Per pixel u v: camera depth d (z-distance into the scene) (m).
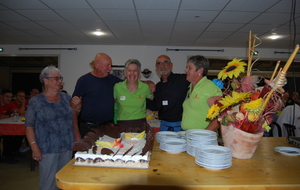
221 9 3.44
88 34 5.04
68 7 3.46
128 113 2.17
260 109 1.03
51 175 1.82
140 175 0.94
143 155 1.01
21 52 6.30
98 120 2.19
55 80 1.83
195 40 5.44
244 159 1.17
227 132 1.16
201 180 0.89
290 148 1.35
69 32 4.88
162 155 1.22
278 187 0.86
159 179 0.89
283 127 3.59
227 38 5.19
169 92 2.31
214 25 4.23
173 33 4.83
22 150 4.02
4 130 3.26
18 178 3.05
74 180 0.88
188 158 1.17
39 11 3.64
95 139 1.24
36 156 1.75
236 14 3.64
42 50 6.30
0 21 4.17
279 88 1.02
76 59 6.26
